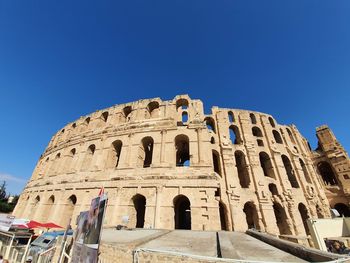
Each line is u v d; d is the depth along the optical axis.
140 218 34.47
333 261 7.48
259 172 43.12
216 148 44.03
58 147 47.44
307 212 43.41
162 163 31.92
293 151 51.56
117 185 31.41
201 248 12.30
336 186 51.78
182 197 33.94
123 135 37.75
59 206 34.28
